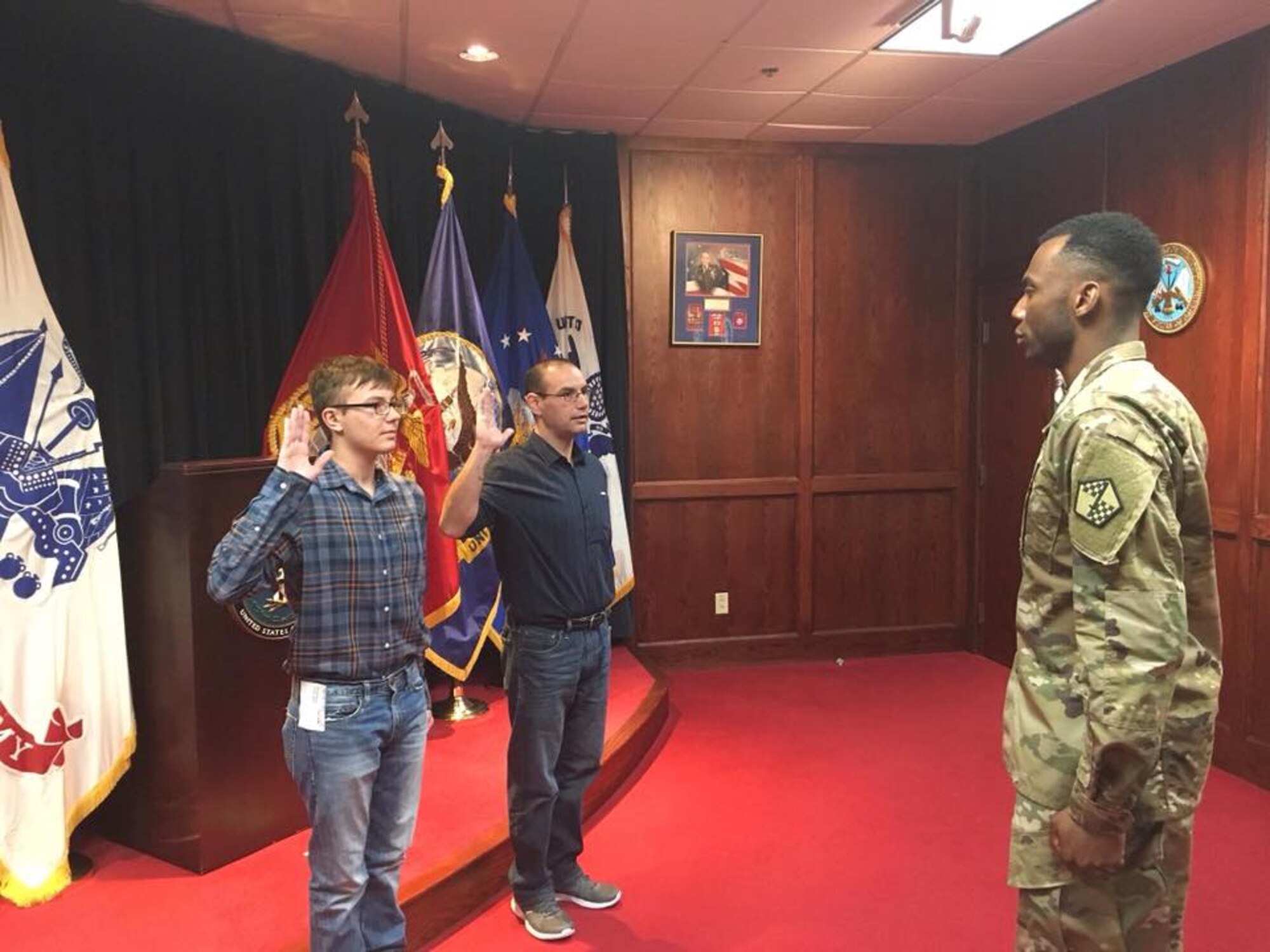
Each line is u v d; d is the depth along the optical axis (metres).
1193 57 3.55
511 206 4.09
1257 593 3.36
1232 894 2.61
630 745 3.48
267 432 3.18
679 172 4.70
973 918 2.53
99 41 2.79
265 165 3.31
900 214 4.89
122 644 2.50
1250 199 3.32
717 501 4.86
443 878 2.45
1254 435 3.34
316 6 2.97
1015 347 4.66
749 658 4.93
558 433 2.32
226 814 2.54
